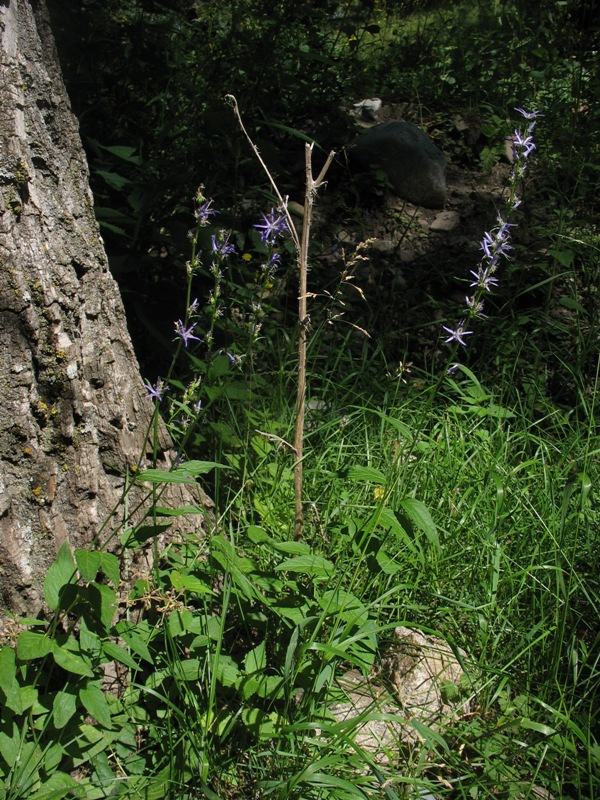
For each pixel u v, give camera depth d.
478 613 2.56
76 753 2.11
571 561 2.76
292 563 2.31
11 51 2.13
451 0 9.41
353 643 2.27
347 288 4.75
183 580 2.29
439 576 2.74
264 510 2.79
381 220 5.38
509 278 4.65
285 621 2.28
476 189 5.70
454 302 4.75
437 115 6.33
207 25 5.64
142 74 4.72
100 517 2.36
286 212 2.52
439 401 3.85
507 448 3.41
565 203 5.44
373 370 3.95
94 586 2.06
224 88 4.77
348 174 5.55
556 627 2.49
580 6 7.79
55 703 1.98
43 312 2.18
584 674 2.52
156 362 3.74
